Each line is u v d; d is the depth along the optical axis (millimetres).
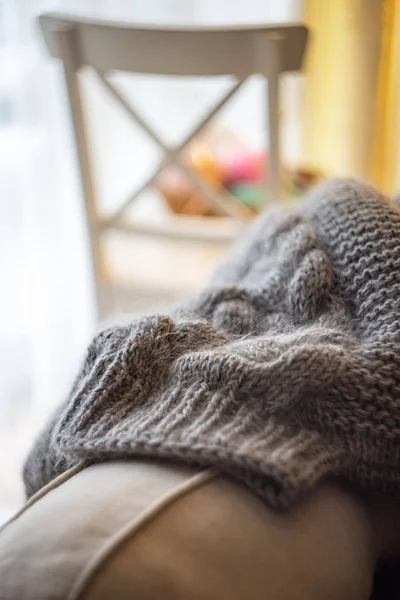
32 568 669
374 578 979
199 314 1049
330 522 762
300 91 1791
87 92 1769
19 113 1671
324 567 729
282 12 1727
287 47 1437
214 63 1453
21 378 1894
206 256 1691
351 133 1688
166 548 671
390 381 816
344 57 1656
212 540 687
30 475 1053
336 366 812
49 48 1506
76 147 1570
